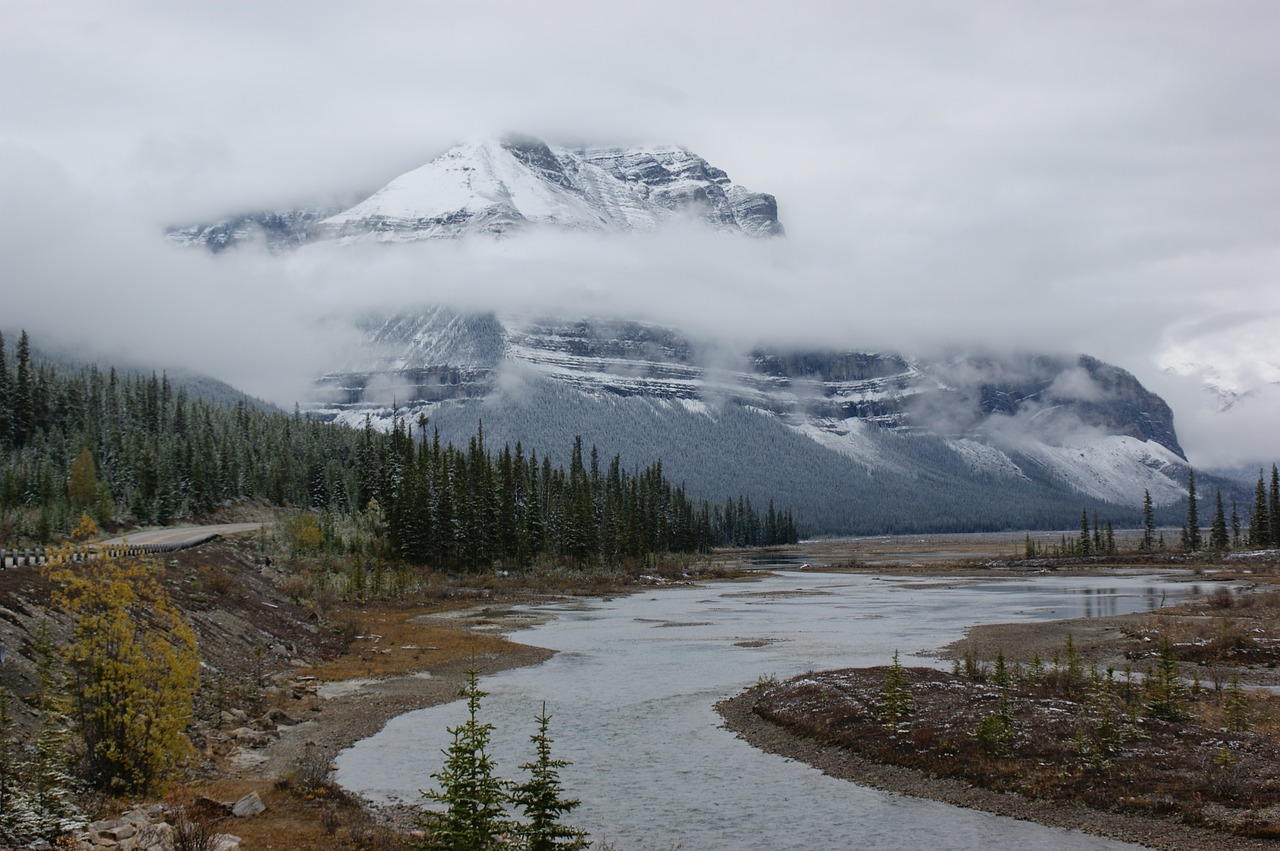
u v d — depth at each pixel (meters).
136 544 70.62
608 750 40.41
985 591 124.31
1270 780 32.09
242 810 29.47
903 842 29.58
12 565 48.16
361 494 166.50
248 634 59.97
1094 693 43.88
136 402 180.38
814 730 42.00
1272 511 178.12
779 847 29.22
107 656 29.80
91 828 24.77
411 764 38.28
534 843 23.11
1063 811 31.83
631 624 87.19
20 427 152.50
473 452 159.00
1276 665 54.97
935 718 40.81
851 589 133.38
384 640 72.62
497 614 96.25
